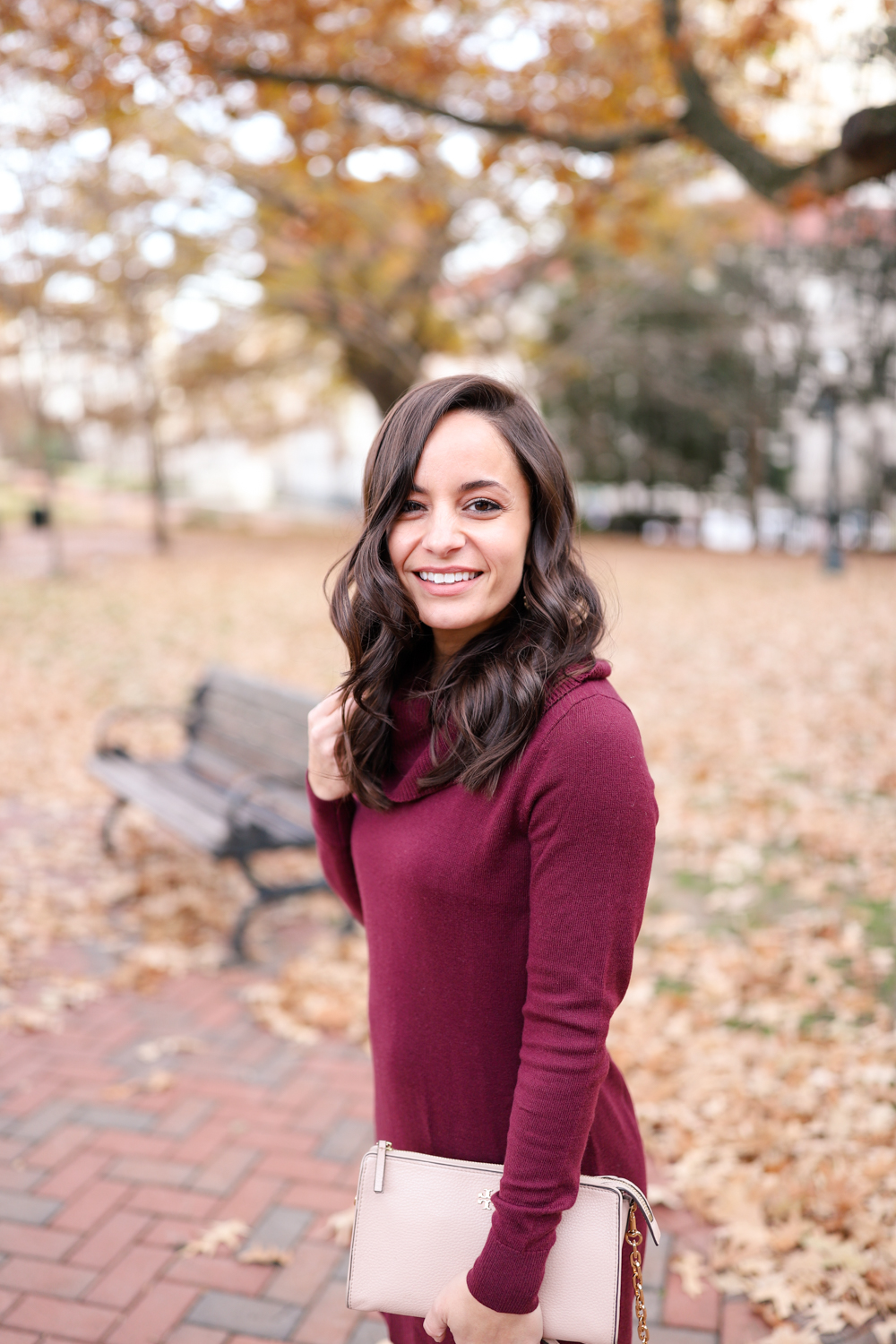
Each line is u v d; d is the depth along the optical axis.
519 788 1.18
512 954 1.25
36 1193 2.72
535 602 1.26
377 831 1.37
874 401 23.11
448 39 7.37
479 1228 1.22
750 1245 2.52
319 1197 2.72
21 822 5.89
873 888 4.64
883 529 25.80
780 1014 3.59
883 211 9.16
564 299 24.39
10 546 22.28
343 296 18.92
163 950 4.19
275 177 13.52
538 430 1.29
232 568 18.41
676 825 5.56
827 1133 2.93
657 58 7.06
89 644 11.09
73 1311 2.31
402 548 1.27
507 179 14.69
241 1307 2.33
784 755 6.71
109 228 13.96
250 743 4.87
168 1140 2.97
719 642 10.93
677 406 25.02
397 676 1.38
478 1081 1.29
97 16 6.58
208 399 25.19
